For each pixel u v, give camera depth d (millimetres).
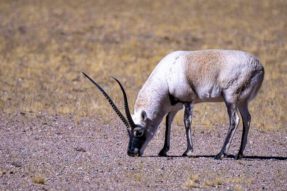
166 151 45969
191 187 37688
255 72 44688
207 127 56469
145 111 44969
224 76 44156
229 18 130375
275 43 108188
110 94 69312
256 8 142250
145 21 125188
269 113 62188
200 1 150250
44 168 41531
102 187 37562
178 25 121938
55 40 107062
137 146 44375
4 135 51594
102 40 108312
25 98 66812
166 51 99812
